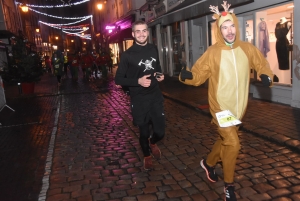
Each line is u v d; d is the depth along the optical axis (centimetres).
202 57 313
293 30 665
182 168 418
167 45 1577
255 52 312
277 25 744
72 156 495
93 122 733
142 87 381
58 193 366
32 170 454
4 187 401
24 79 1316
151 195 350
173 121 679
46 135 647
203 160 372
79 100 1103
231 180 310
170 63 1531
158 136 411
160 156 452
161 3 1551
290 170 384
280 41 742
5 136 660
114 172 421
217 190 349
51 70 3064
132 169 428
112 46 3528
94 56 2161
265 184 354
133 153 494
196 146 503
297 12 643
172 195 346
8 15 2814
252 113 659
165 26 1564
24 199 364
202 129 597
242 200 324
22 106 1045
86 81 1836
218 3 802
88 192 365
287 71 733
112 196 352
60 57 1781
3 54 2403
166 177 394
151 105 390
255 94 828
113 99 1073
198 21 1135
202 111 721
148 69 381
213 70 307
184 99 892
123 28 2647
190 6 964
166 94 1015
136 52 377
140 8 2058
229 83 302
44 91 1438
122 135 603
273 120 590
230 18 295
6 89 1645
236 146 303
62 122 753
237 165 411
